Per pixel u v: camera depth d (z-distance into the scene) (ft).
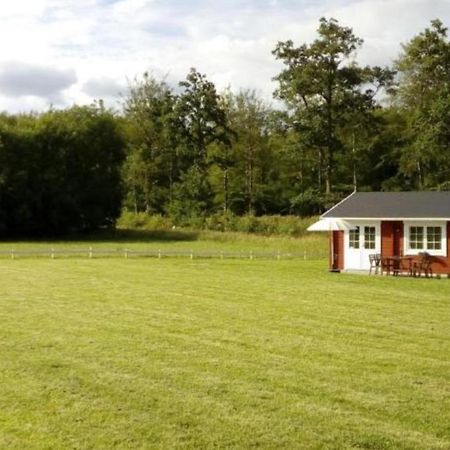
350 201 121.49
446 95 194.59
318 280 98.99
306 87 206.18
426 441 30.50
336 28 204.64
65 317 61.93
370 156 234.17
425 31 214.48
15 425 32.07
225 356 46.47
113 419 32.96
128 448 29.43
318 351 48.57
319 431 31.65
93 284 88.69
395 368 43.91
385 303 74.38
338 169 236.63
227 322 60.29
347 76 205.77
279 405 35.42
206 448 29.53
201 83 257.55
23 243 194.70
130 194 259.60
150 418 33.17
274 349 49.03
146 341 51.21
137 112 259.19
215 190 250.57
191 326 57.98
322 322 61.05
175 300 74.18
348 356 47.14
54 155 228.43
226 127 254.68
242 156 252.21
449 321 62.54
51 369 42.14
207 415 33.71
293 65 208.74
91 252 142.10
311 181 245.65
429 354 48.19
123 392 37.35
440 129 192.44
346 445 29.96
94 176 236.43
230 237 190.08
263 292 82.53
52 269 110.73
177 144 257.55
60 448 29.32
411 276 109.09
